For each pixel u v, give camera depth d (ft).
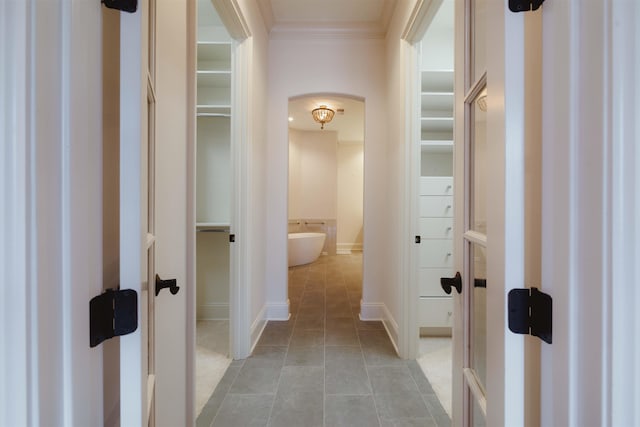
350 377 5.91
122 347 1.64
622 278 1.20
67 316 1.29
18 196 1.14
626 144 1.19
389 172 8.18
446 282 3.03
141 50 1.67
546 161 1.52
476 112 2.76
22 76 1.14
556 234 1.44
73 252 1.32
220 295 8.86
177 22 3.29
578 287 1.33
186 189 3.58
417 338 6.64
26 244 1.15
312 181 20.06
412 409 4.98
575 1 1.33
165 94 3.02
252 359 6.59
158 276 2.71
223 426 4.60
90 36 1.46
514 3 1.63
